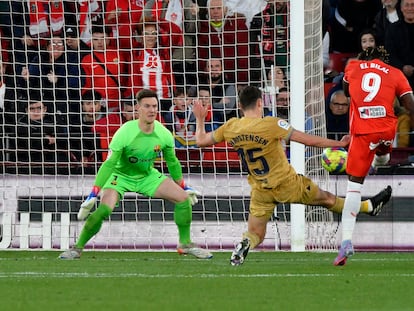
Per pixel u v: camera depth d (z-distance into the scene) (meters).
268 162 28.30
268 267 29.34
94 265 30.81
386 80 28.30
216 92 43.22
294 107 37.12
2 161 41.59
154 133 33.31
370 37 44.81
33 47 44.53
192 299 20.73
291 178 28.56
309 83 39.28
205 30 44.25
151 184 33.97
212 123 42.22
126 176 34.00
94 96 43.38
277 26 43.34
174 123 42.62
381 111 28.17
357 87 28.36
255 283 24.14
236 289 22.75
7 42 44.53
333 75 45.22
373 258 34.53
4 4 44.81
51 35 43.47
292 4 37.09
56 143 42.66
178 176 34.41
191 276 26.22
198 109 28.69
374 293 22.02
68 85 43.84
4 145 42.06
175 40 44.03
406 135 43.09
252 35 43.94
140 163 33.47
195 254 34.44
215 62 42.81
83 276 26.47
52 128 42.97
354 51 46.03
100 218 33.78
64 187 40.41
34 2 44.56
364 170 28.77
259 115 28.44
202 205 40.06
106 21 44.53
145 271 28.09
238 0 43.88
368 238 39.44
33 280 25.19
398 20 45.09
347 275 26.39
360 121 28.38
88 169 41.44
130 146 33.00
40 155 42.53
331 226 39.34
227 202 39.97
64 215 39.97
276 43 42.94
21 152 42.47
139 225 40.09
